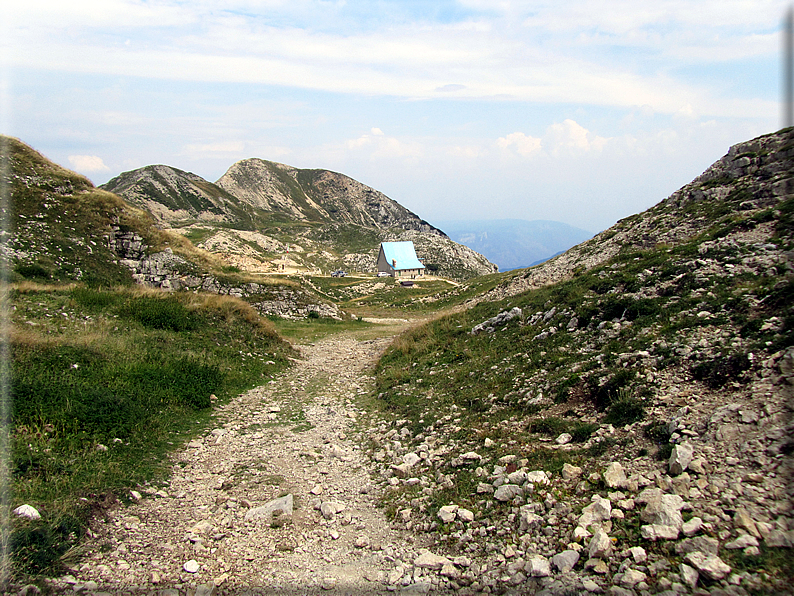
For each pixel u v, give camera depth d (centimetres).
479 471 828
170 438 1073
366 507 820
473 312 2272
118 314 1852
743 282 1170
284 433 1196
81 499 732
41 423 902
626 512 601
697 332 980
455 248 17625
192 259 3903
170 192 18250
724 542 498
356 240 19288
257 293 3834
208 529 729
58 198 3509
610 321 1312
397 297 7469
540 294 1995
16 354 1144
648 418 784
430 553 644
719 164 2489
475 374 1403
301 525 756
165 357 1495
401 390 1491
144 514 757
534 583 543
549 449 827
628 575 496
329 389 1656
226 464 989
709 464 609
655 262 1603
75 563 611
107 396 1064
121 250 3631
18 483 726
